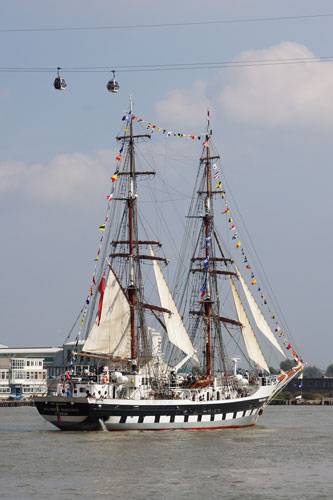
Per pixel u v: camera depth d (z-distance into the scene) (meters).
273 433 150.50
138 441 127.19
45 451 115.94
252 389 164.25
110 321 156.50
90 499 84.94
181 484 93.12
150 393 146.62
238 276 172.00
